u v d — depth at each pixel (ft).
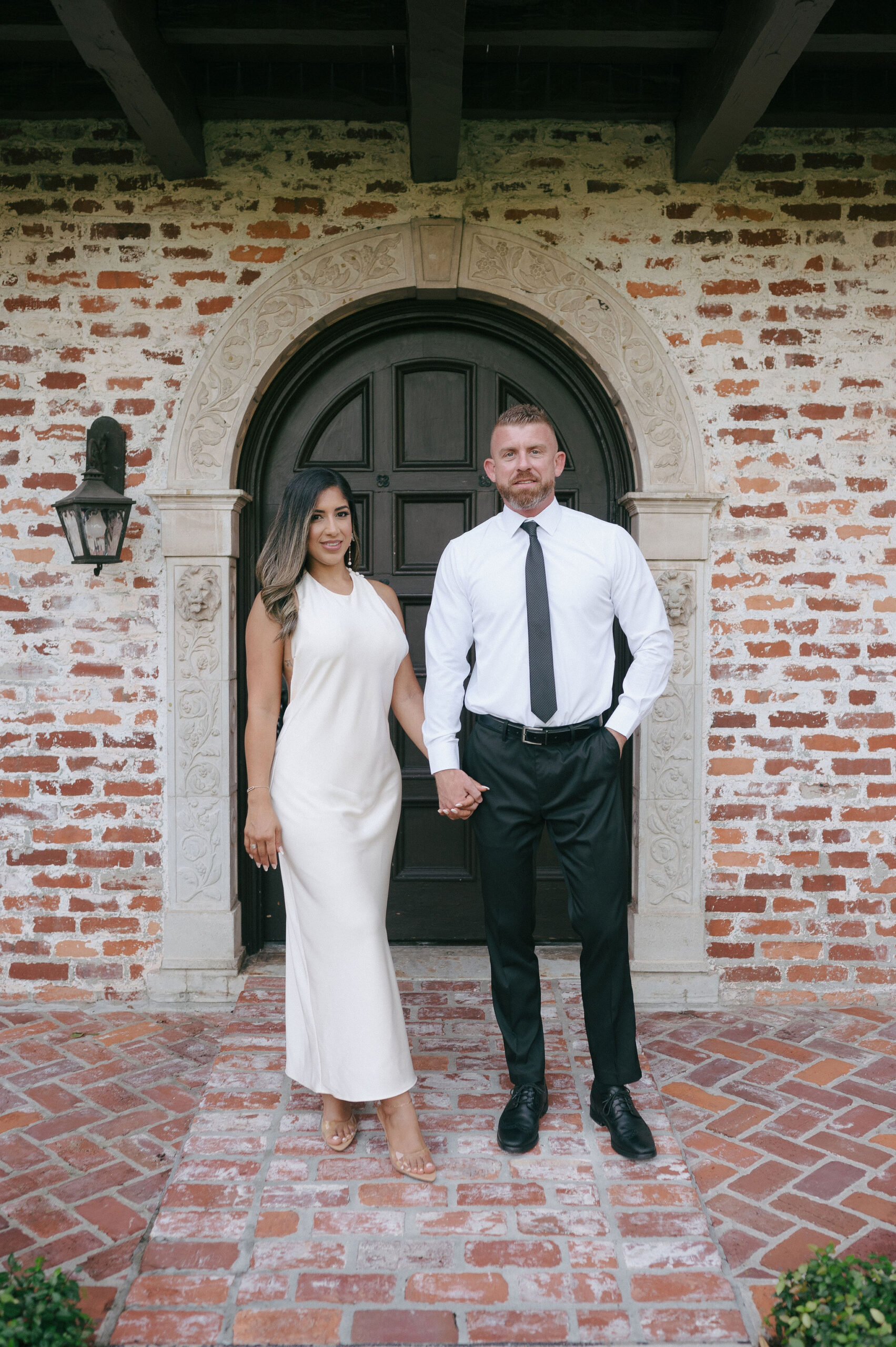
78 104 9.74
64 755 10.37
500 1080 8.22
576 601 6.86
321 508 6.84
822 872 10.41
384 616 7.08
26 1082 8.62
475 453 10.92
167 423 10.21
